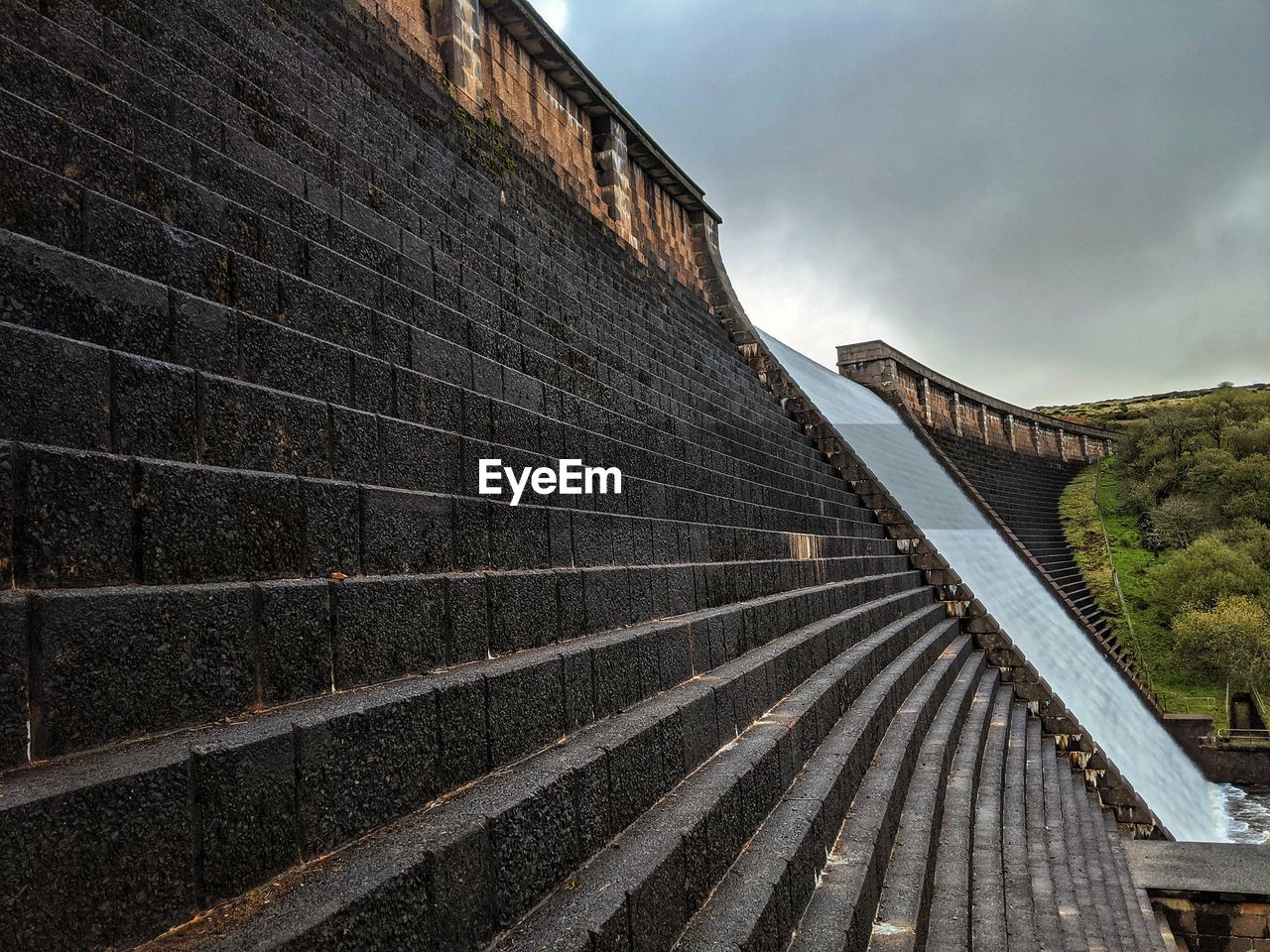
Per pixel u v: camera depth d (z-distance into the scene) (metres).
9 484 1.95
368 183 6.74
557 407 6.66
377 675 2.89
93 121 3.75
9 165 2.72
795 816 4.08
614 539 5.54
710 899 3.21
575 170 15.39
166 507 2.36
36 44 3.91
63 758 1.84
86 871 1.58
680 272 19.70
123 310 2.77
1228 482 40.72
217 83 5.77
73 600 1.91
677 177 19.02
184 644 2.17
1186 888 8.66
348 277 4.92
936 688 9.35
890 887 4.56
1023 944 5.79
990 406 44.97
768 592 8.25
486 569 4.09
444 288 6.42
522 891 2.48
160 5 5.77
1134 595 33.47
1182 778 19.31
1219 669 27.50
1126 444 49.25
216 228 3.98
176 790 1.77
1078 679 19.14
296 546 2.85
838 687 6.39
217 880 1.84
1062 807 10.30
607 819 3.07
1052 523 41.06
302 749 2.11
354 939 1.83
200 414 2.74
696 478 8.71
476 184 10.38
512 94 13.42
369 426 3.62
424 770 2.54
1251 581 30.55
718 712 4.43
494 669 3.12
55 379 2.26
